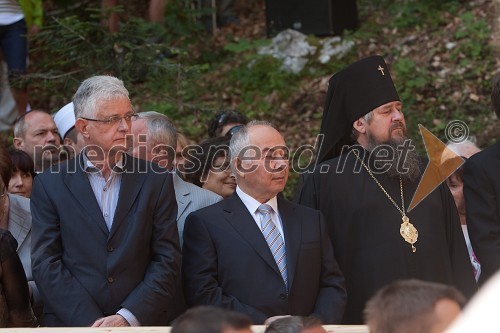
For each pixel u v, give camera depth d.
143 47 22.59
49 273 12.55
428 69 29.28
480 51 29.58
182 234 14.54
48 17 27.52
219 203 13.66
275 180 13.34
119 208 12.86
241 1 34.22
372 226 14.05
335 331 10.30
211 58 30.67
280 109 28.58
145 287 12.61
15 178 15.85
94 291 12.60
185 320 7.43
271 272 13.12
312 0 30.69
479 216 13.97
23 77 23.47
